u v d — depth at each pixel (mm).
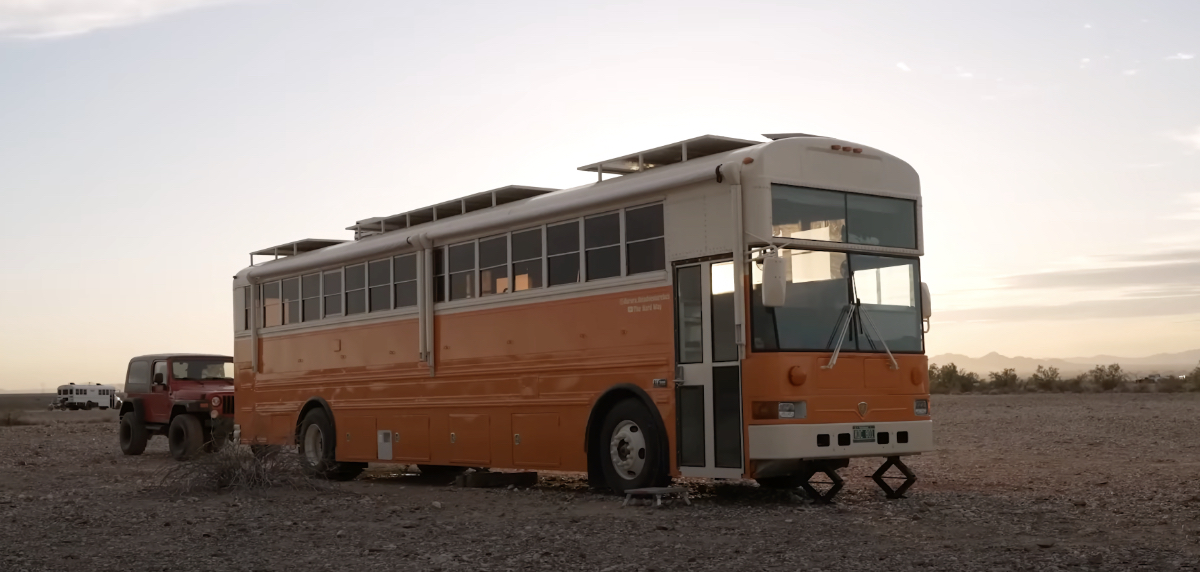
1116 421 27766
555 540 10273
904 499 13039
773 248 11977
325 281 19359
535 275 15047
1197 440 21484
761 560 9016
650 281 13336
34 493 15914
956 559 8859
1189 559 8609
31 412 77875
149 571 9109
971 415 33562
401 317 17469
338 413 18766
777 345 12055
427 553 9719
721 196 12531
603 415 14008
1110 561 8602
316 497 14508
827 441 12195
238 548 10211
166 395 25344
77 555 9930
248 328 21547
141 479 18297
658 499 12633
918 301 13367
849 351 12547
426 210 17438
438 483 17500
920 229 13516
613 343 13789
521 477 16641
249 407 21391
